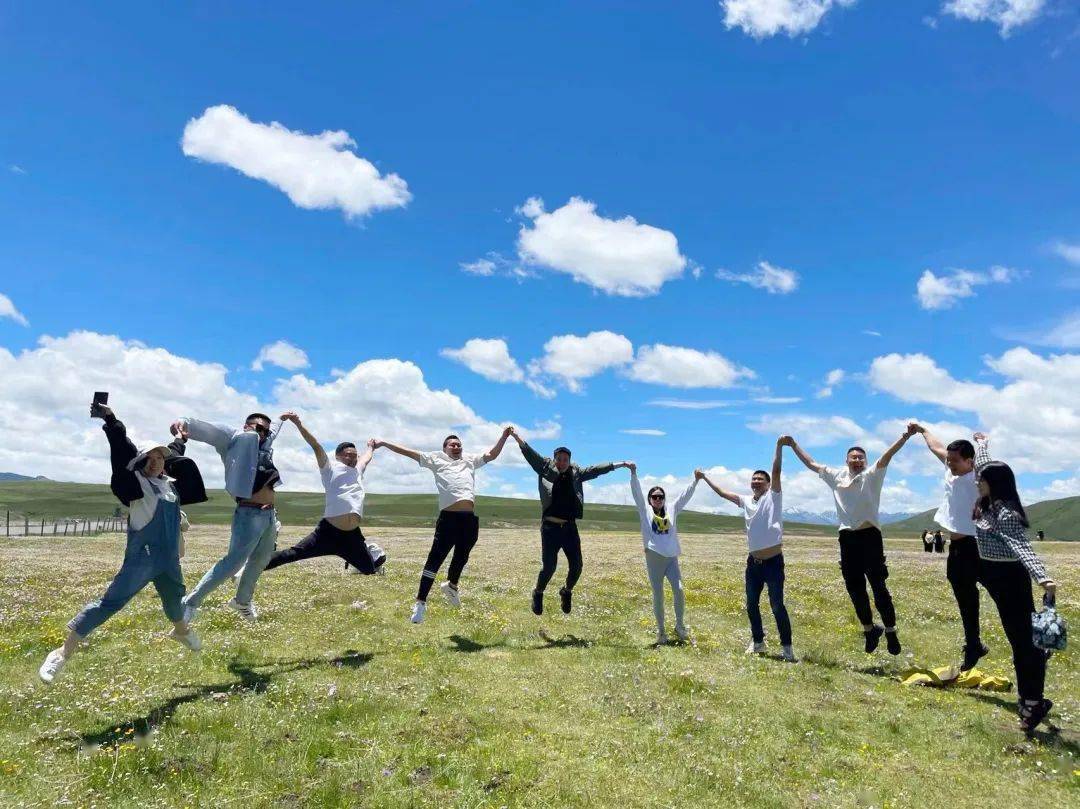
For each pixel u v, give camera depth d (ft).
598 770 21.74
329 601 52.19
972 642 35.40
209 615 43.37
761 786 21.30
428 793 19.40
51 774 19.27
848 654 42.65
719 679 33.83
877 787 21.90
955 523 34.99
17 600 49.55
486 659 35.81
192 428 30.22
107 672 30.14
